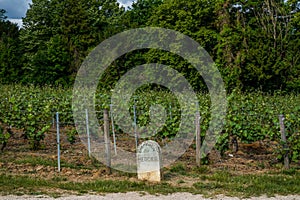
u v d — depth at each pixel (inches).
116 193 252.4
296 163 356.2
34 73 1109.1
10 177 280.5
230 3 1037.2
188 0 1016.2
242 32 975.6
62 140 439.8
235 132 374.0
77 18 1224.8
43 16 1448.1
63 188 260.1
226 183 279.7
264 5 1047.0
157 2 1289.4
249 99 468.8
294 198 246.7
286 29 1029.2
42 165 315.6
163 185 274.7
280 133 344.5
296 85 938.7
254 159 367.2
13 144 404.8
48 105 453.4
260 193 256.8
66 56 1123.3
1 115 398.6
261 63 919.7
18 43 1497.3
